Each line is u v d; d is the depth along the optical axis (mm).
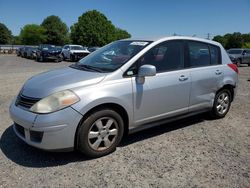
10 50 45875
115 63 4172
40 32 87938
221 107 5680
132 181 3285
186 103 4816
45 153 3955
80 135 3625
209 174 3465
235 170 3576
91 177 3359
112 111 3844
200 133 4887
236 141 4551
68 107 3473
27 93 3764
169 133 4855
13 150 4039
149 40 4539
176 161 3791
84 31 65938
